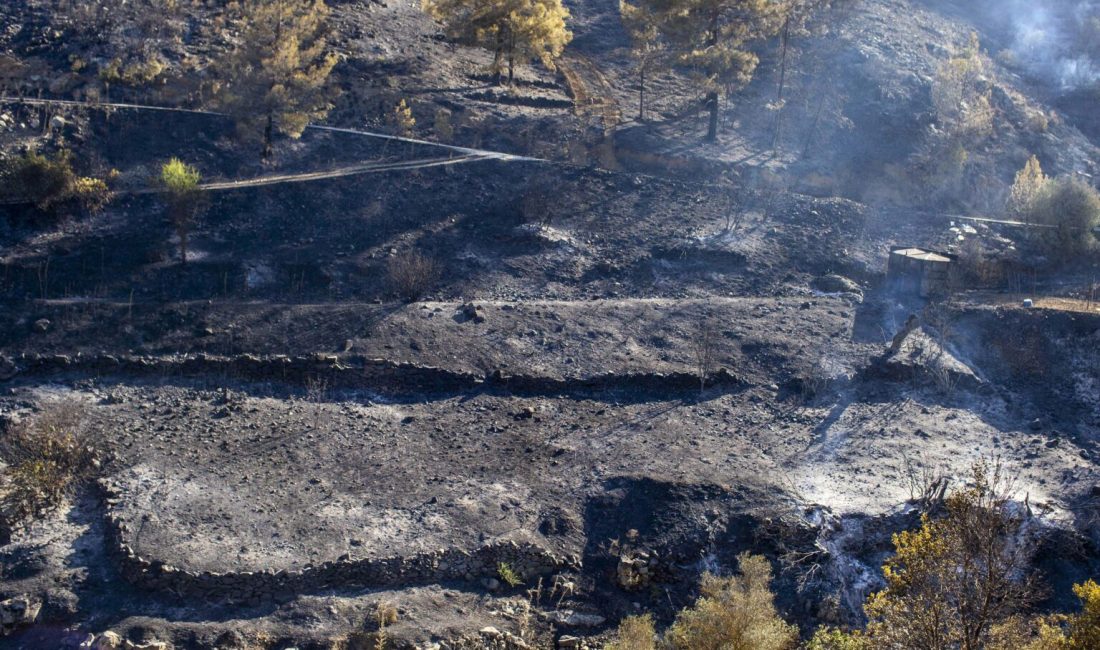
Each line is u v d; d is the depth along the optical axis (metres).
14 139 41.25
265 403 32.31
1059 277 43.62
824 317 38.44
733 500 29.23
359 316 36.12
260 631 24.38
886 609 21.56
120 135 43.28
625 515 28.77
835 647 21.95
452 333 35.78
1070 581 28.03
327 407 32.44
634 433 32.19
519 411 32.84
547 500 29.22
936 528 22.50
